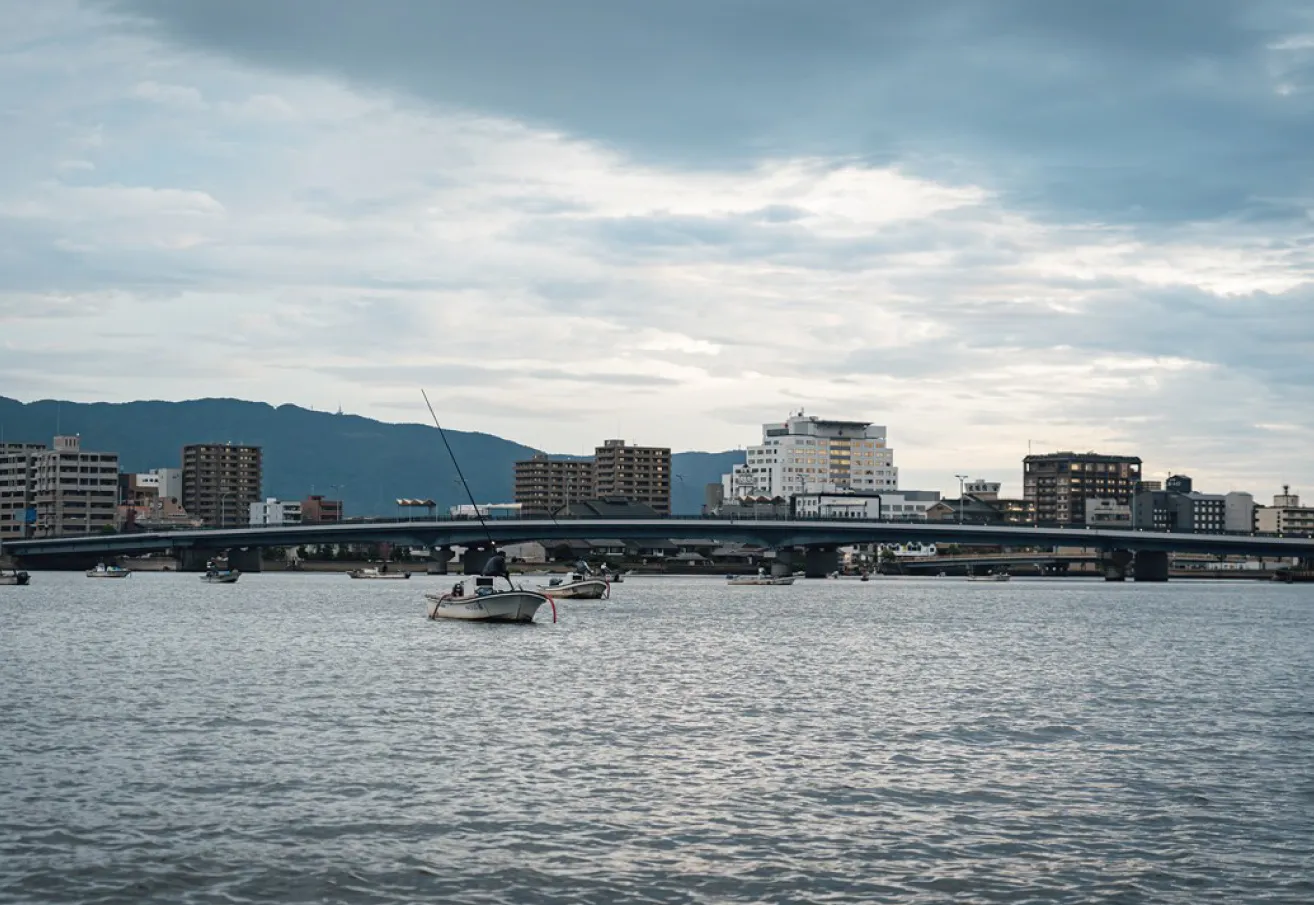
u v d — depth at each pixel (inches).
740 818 1846.7
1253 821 1847.9
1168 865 1636.3
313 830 1766.7
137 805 1892.2
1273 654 4431.6
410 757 2257.6
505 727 2588.6
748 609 7165.4
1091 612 7258.9
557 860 1644.9
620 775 2119.8
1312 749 2416.3
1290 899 1515.7
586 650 4271.7
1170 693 3257.9
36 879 1555.1
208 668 3649.1
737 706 2928.2
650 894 1525.6
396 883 1555.1
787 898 1515.7
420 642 4552.2
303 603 7568.9
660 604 7721.5
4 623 5625.0
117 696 3036.4
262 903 1489.9
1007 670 3794.3
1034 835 1770.4
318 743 2391.7
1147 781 2108.8
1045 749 2397.9
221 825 1787.6
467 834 1754.4
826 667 3811.5
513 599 5438.0
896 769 2192.4
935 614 6870.1
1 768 2140.7
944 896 1523.1
